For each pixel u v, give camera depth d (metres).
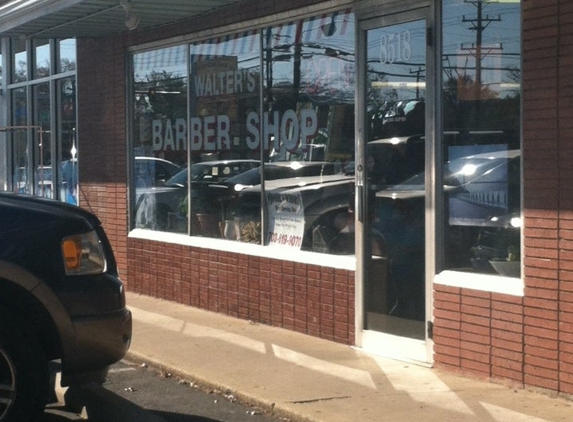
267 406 6.84
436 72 7.65
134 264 12.20
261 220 9.98
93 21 11.30
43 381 5.97
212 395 7.39
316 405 6.73
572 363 6.57
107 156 12.72
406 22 7.98
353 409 6.61
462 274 7.47
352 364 7.98
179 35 11.19
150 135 12.02
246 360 8.23
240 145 10.34
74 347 6.11
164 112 11.69
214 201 10.80
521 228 6.91
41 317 6.14
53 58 15.06
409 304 8.02
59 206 6.48
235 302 10.28
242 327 9.75
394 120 8.14
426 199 7.73
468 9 7.39
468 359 7.37
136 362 8.52
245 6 9.99
